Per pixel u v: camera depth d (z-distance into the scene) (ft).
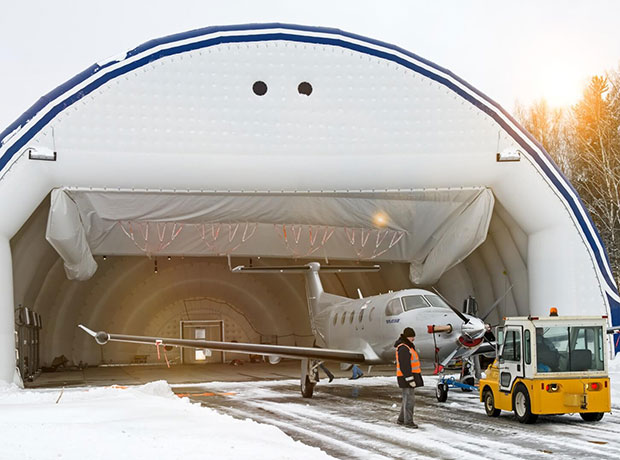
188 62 72.64
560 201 78.64
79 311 140.97
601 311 79.20
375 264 120.26
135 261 142.20
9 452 26.30
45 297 123.34
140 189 73.87
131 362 145.48
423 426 41.86
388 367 111.04
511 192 79.20
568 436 37.32
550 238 79.82
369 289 132.46
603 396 41.42
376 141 74.90
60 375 113.91
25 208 71.72
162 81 72.18
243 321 150.82
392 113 75.20
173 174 73.10
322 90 74.33
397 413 48.78
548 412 40.88
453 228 83.30
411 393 41.96
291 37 73.61
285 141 73.87
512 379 43.47
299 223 83.20
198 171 73.26
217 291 148.66
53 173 71.20
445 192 78.33
